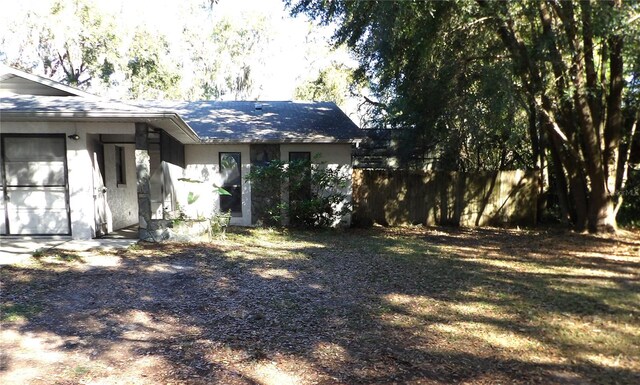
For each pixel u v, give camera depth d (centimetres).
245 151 1323
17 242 875
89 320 470
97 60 2400
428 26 937
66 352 389
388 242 1038
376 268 740
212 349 399
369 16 983
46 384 330
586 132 1077
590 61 998
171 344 409
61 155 922
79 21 2261
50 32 2280
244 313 500
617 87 1077
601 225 1161
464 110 1038
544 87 974
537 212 1471
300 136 1295
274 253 861
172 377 344
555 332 439
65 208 932
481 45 1016
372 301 549
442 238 1129
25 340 414
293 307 523
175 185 1196
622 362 369
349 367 363
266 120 1445
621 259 827
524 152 1593
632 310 506
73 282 611
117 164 1138
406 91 1143
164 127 1006
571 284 630
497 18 886
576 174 1191
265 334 437
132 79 2605
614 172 1147
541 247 974
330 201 1252
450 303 541
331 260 804
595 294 574
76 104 895
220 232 1088
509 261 809
